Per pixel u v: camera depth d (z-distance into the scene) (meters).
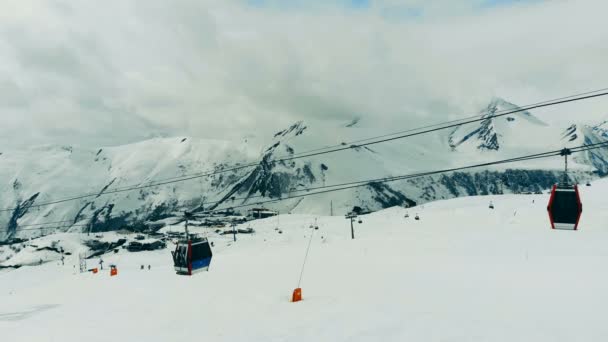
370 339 11.98
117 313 20.73
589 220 49.41
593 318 12.05
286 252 50.28
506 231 45.78
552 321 12.09
